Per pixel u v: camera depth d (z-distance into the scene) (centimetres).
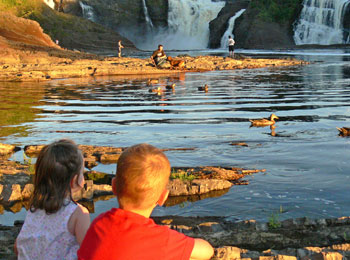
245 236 402
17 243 276
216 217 464
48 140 848
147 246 226
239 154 717
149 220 235
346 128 864
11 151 766
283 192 533
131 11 6844
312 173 607
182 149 757
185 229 416
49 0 6319
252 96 1478
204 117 1083
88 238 233
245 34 6125
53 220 266
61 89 1803
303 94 1505
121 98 1491
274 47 5850
